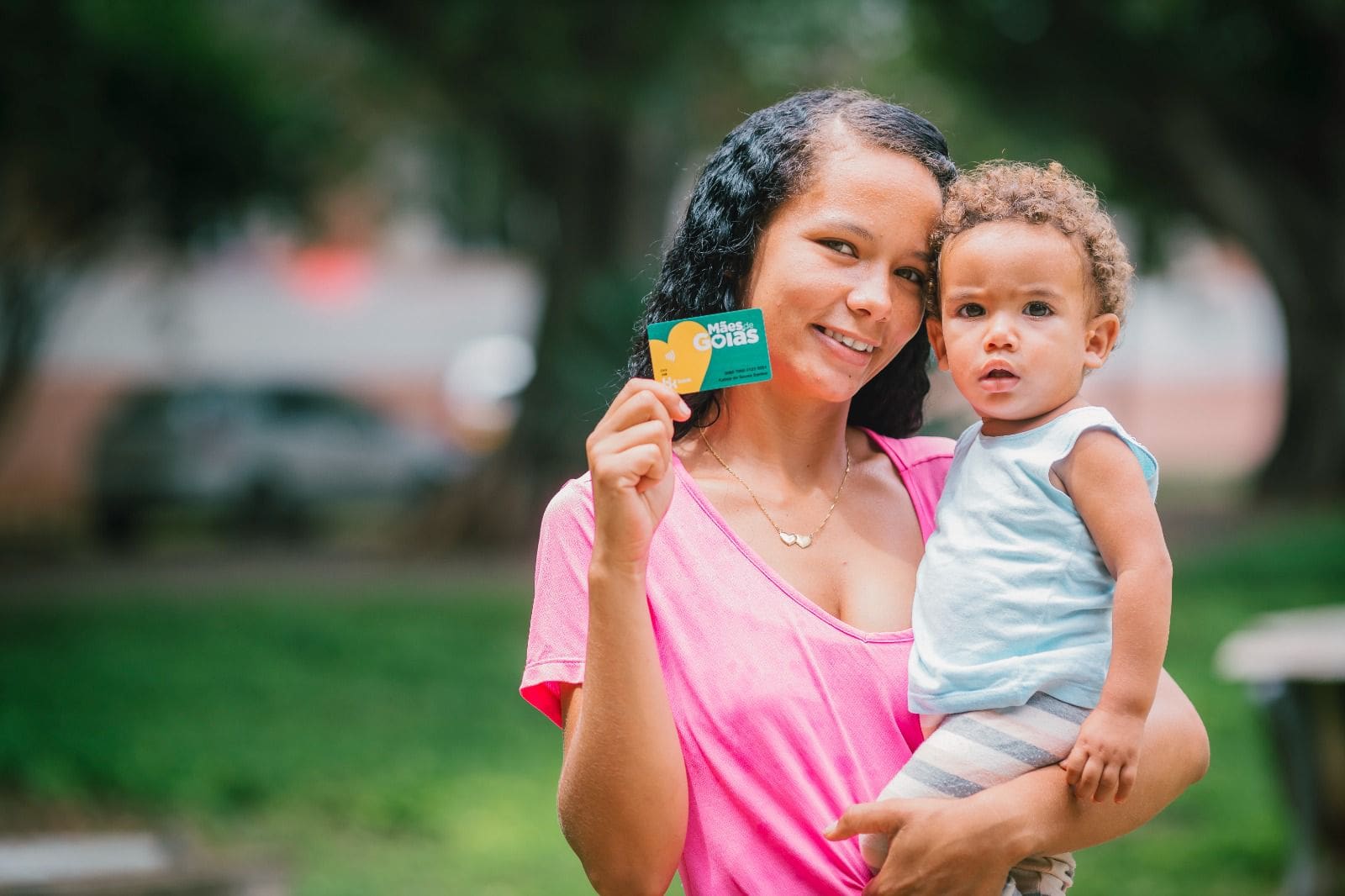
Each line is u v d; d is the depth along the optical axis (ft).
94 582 48.19
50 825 22.58
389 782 24.59
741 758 6.54
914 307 6.99
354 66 56.39
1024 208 6.72
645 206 52.01
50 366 71.31
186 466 59.41
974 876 6.27
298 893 19.08
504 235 70.44
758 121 7.13
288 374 78.89
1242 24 54.90
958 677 6.52
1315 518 56.18
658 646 6.73
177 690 31.14
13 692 30.50
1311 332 62.39
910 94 58.85
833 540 7.10
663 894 6.66
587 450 6.45
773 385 7.13
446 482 60.23
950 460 7.66
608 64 41.93
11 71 45.29
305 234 60.34
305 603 42.88
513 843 21.47
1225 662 17.87
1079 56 54.29
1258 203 60.08
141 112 50.08
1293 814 17.60
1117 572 6.45
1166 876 19.90
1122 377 92.68
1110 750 6.26
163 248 57.67
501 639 37.32
